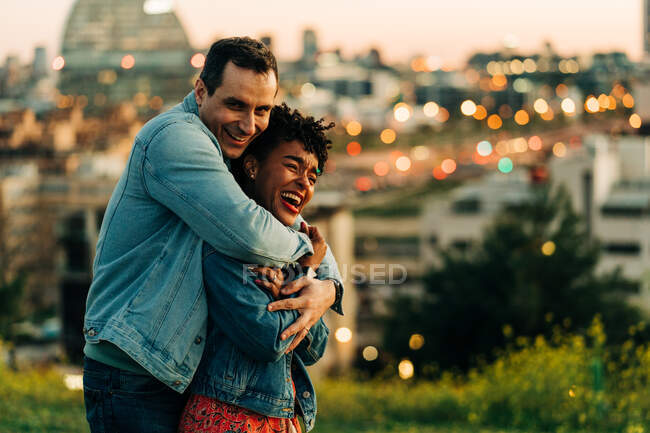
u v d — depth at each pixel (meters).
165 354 2.27
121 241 2.32
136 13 155.38
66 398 10.22
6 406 8.56
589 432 8.98
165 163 2.27
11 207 55.97
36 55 115.81
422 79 190.25
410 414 11.37
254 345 2.32
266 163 2.52
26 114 67.88
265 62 2.33
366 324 35.09
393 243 50.41
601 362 10.05
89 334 2.31
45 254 56.38
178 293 2.29
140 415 2.34
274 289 2.38
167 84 145.88
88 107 83.75
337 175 57.94
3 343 13.38
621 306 22.28
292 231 2.45
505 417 10.38
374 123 108.31
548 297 22.95
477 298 22.78
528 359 10.72
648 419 9.14
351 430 9.88
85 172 58.41
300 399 2.63
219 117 2.35
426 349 23.25
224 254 2.32
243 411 2.39
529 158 54.69
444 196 59.16
